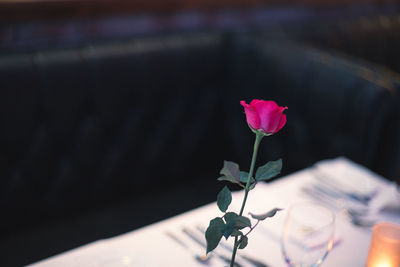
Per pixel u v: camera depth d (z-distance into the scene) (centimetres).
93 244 123
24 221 180
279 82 201
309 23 259
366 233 129
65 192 185
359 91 176
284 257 116
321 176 149
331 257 122
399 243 111
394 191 143
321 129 189
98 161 189
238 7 244
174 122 205
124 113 190
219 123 223
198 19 233
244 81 213
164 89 197
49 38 193
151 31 220
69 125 179
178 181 217
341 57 193
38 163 177
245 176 96
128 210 186
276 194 141
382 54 280
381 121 173
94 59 180
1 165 171
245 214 132
